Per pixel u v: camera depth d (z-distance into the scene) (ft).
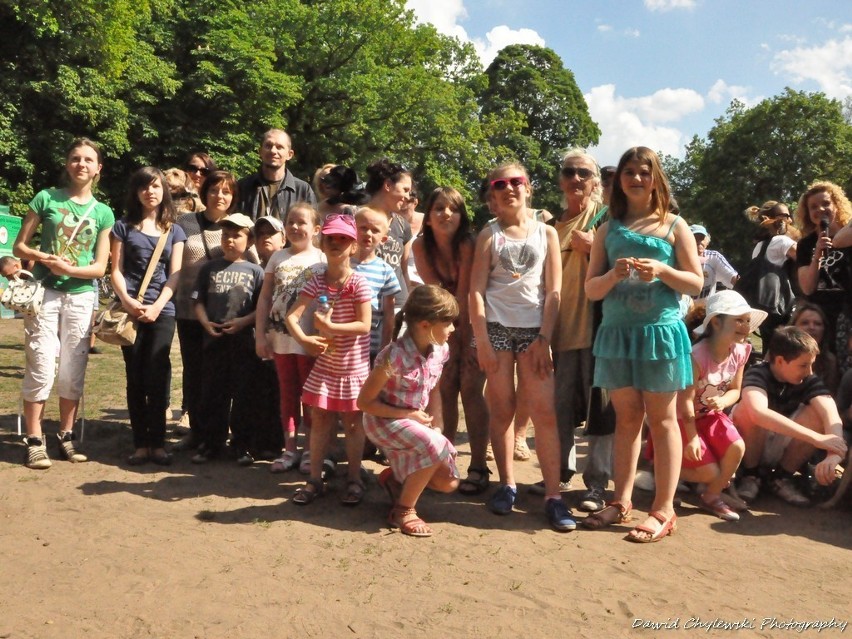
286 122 89.56
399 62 101.14
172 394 25.82
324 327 14.12
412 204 21.48
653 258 12.98
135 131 78.02
